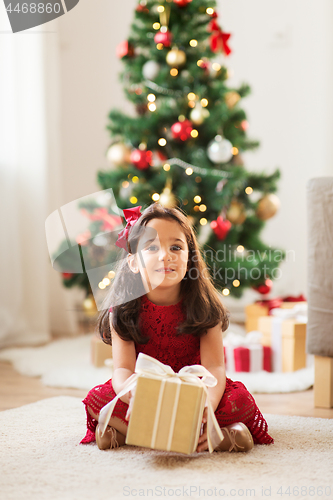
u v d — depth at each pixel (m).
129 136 2.31
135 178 2.29
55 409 1.27
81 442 1.00
